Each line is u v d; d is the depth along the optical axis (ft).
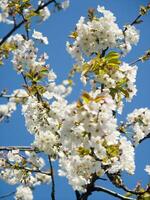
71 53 3.05
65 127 2.38
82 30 2.92
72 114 2.36
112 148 2.64
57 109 3.08
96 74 2.85
